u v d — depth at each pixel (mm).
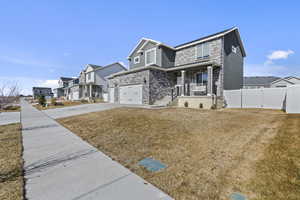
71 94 38438
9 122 8703
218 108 12195
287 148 3590
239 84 16062
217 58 13156
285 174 2596
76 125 7488
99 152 4016
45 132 6316
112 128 6359
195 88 14078
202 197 2137
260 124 6031
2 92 16922
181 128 5848
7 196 2150
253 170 2799
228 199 2072
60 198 2107
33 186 2418
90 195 2178
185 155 3615
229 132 5156
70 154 3883
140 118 7738
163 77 15078
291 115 7895
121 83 17938
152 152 3879
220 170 2877
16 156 3730
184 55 16188
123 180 2615
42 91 58688
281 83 25562
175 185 2447
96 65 31797
